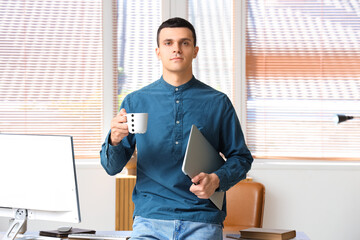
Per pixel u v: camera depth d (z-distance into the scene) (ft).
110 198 13.05
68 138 6.42
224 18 13.51
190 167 5.88
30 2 13.38
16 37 13.33
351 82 13.51
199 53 13.50
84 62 13.42
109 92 13.39
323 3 13.56
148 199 6.52
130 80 13.48
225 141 6.89
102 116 13.42
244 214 11.64
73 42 13.41
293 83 13.52
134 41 13.51
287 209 13.14
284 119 13.51
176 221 6.23
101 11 13.43
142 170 6.67
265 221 13.16
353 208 13.14
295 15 13.55
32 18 13.38
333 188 13.15
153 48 13.53
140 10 13.55
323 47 13.50
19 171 6.63
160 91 6.84
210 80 13.50
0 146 6.69
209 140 6.73
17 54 13.32
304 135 13.48
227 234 8.26
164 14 13.44
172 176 6.50
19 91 13.29
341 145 13.47
